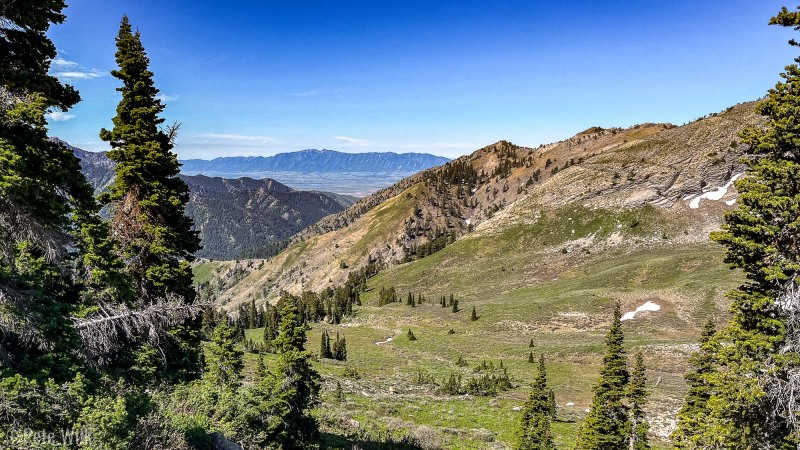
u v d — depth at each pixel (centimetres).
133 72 1683
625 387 2412
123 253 1585
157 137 1711
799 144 1064
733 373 1130
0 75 883
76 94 1052
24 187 845
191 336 1788
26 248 970
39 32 955
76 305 1154
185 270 1738
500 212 19688
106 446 798
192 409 1500
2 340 832
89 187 1202
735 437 1143
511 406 4691
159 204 1667
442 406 4478
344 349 7875
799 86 1072
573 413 4481
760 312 1153
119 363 1231
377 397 4572
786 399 1054
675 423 3753
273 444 1741
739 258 1201
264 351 8138
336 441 2498
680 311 7794
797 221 1044
